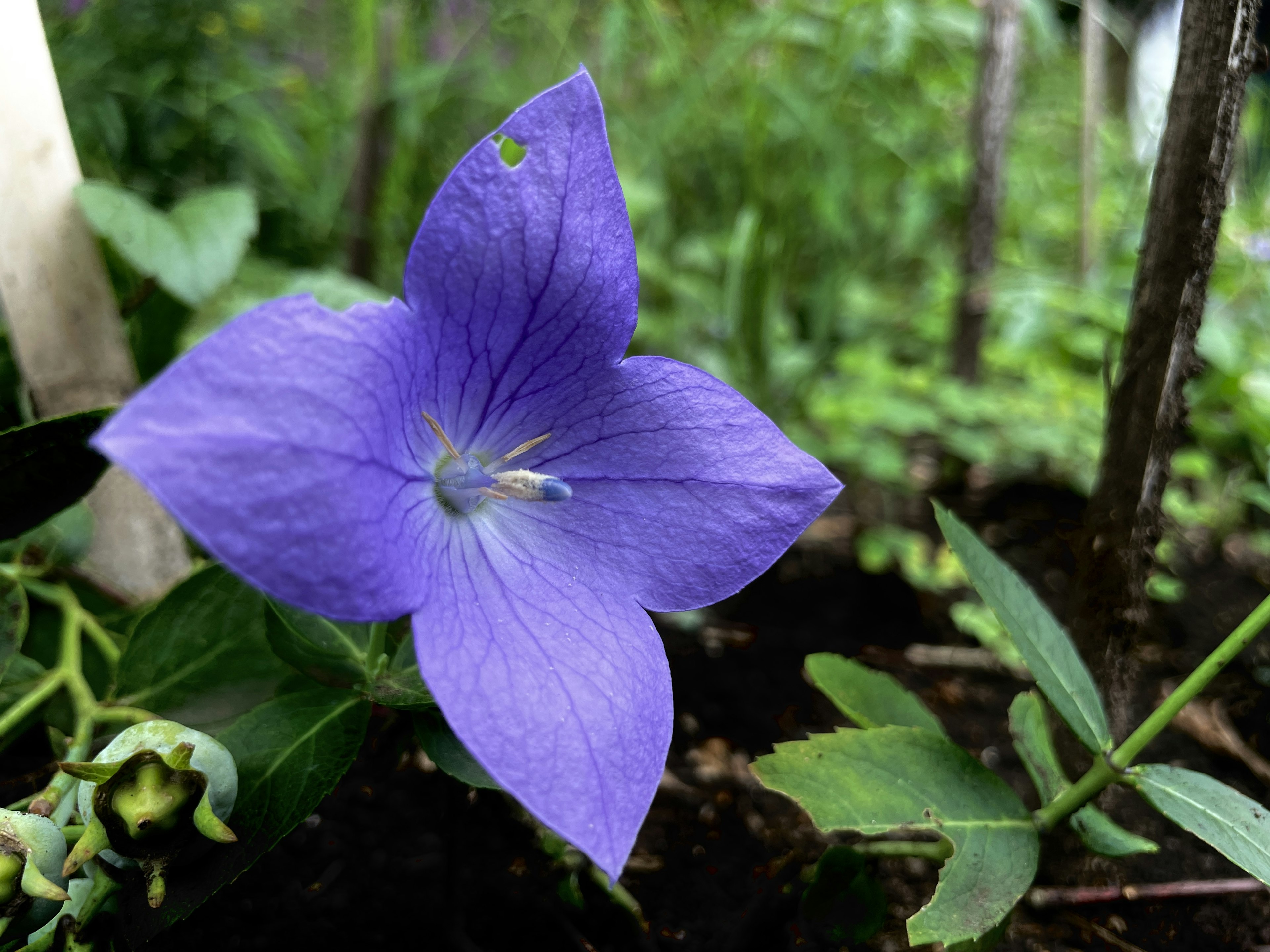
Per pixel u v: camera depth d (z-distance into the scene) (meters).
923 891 0.15
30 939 0.10
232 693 0.12
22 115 0.14
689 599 0.11
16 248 0.14
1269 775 0.18
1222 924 0.14
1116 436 0.13
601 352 0.10
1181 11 0.12
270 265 0.29
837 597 0.24
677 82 0.28
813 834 0.16
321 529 0.08
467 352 0.10
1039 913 0.14
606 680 0.09
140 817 0.09
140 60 0.31
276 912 0.13
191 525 0.07
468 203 0.09
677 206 0.34
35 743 0.15
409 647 0.12
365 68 0.27
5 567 0.14
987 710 0.20
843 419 0.28
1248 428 0.26
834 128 0.29
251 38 0.35
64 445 0.12
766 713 0.19
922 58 0.33
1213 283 0.35
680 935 0.14
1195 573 0.26
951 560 0.25
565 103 0.09
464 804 0.13
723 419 0.11
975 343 0.30
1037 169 0.42
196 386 0.07
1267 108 0.38
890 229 0.38
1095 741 0.12
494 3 0.30
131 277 0.18
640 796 0.09
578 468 0.11
